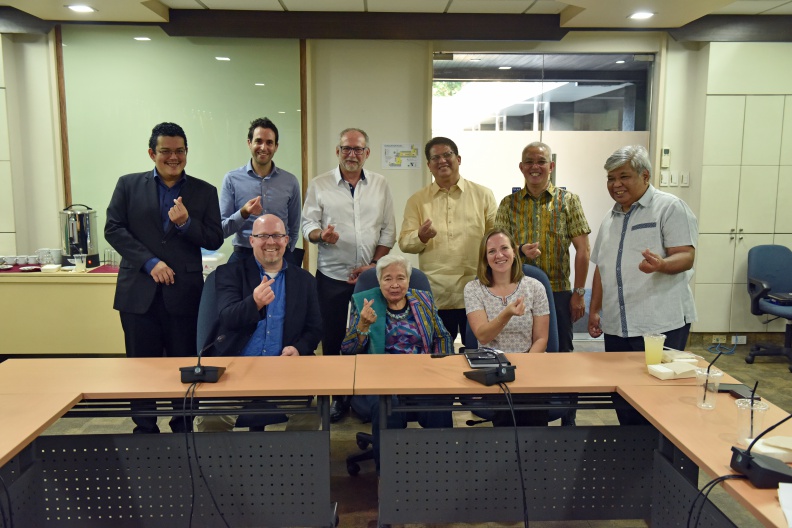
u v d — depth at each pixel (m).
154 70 4.49
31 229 4.60
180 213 2.68
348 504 2.58
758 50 4.58
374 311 2.56
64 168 4.56
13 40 4.39
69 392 2.01
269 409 2.08
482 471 2.16
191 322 2.96
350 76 4.60
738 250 4.81
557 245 3.25
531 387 2.07
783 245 4.78
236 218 3.36
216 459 2.12
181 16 4.27
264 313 2.61
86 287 4.19
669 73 4.74
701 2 3.75
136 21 4.26
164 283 2.84
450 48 4.59
